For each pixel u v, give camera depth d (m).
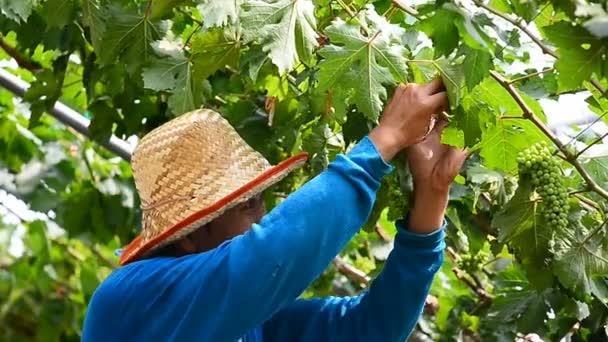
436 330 4.56
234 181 2.55
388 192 3.15
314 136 3.22
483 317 4.02
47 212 4.98
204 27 2.76
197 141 2.57
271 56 2.67
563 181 2.99
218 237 2.55
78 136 5.20
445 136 2.70
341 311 2.75
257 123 3.69
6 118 5.21
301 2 2.75
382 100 2.76
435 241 2.68
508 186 3.14
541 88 3.09
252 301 2.27
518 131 2.96
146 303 2.40
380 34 2.75
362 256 4.94
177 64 3.16
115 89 3.81
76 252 6.16
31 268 6.07
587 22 2.39
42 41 3.81
